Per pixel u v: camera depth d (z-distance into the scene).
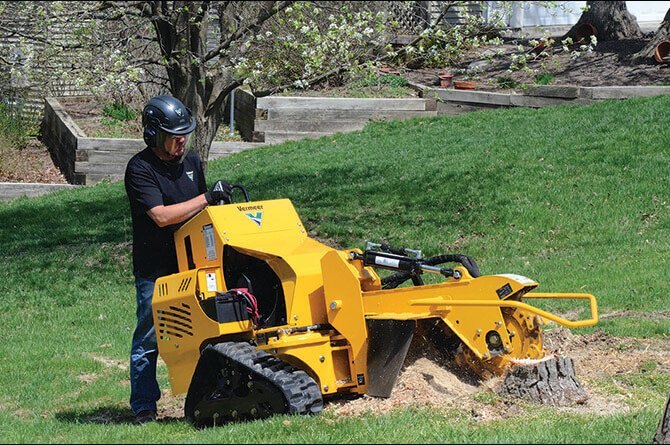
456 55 15.23
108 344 10.99
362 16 15.75
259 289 6.86
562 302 10.62
